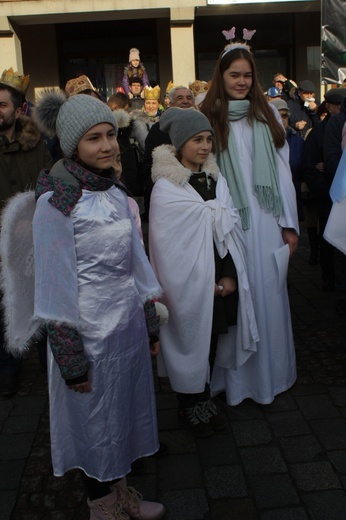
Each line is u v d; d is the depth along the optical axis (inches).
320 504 89.5
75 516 90.0
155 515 86.7
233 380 117.3
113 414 76.3
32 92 438.9
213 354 113.2
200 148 102.8
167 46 436.8
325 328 161.3
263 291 115.3
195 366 105.3
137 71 292.8
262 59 448.1
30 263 76.8
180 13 351.3
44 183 72.8
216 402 122.0
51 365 76.7
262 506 89.8
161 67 440.8
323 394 123.7
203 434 108.5
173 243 102.8
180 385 105.9
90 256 72.7
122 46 438.3
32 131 128.3
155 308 86.4
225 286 107.3
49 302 70.6
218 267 107.6
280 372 122.5
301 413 116.4
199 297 103.0
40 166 130.3
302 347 149.0
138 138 184.5
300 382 129.6
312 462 100.0
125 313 76.3
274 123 115.3
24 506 92.8
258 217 113.7
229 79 112.7
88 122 71.1
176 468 100.3
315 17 435.5
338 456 101.3
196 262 102.6
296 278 210.2
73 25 431.5
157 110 258.7
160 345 107.8
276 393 122.7
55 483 98.0
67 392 76.7
